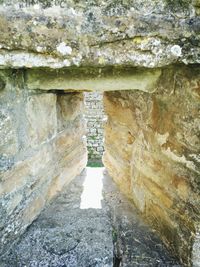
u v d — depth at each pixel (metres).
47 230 0.90
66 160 1.16
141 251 0.84
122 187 1.15
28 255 0.81
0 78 0.67
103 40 0.60
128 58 0.61
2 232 0.76
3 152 0.71
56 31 0.59
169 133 0.77
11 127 0.73
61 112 1.06
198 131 0.68
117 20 0.59
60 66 0.61
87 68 0.73
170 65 0.67
